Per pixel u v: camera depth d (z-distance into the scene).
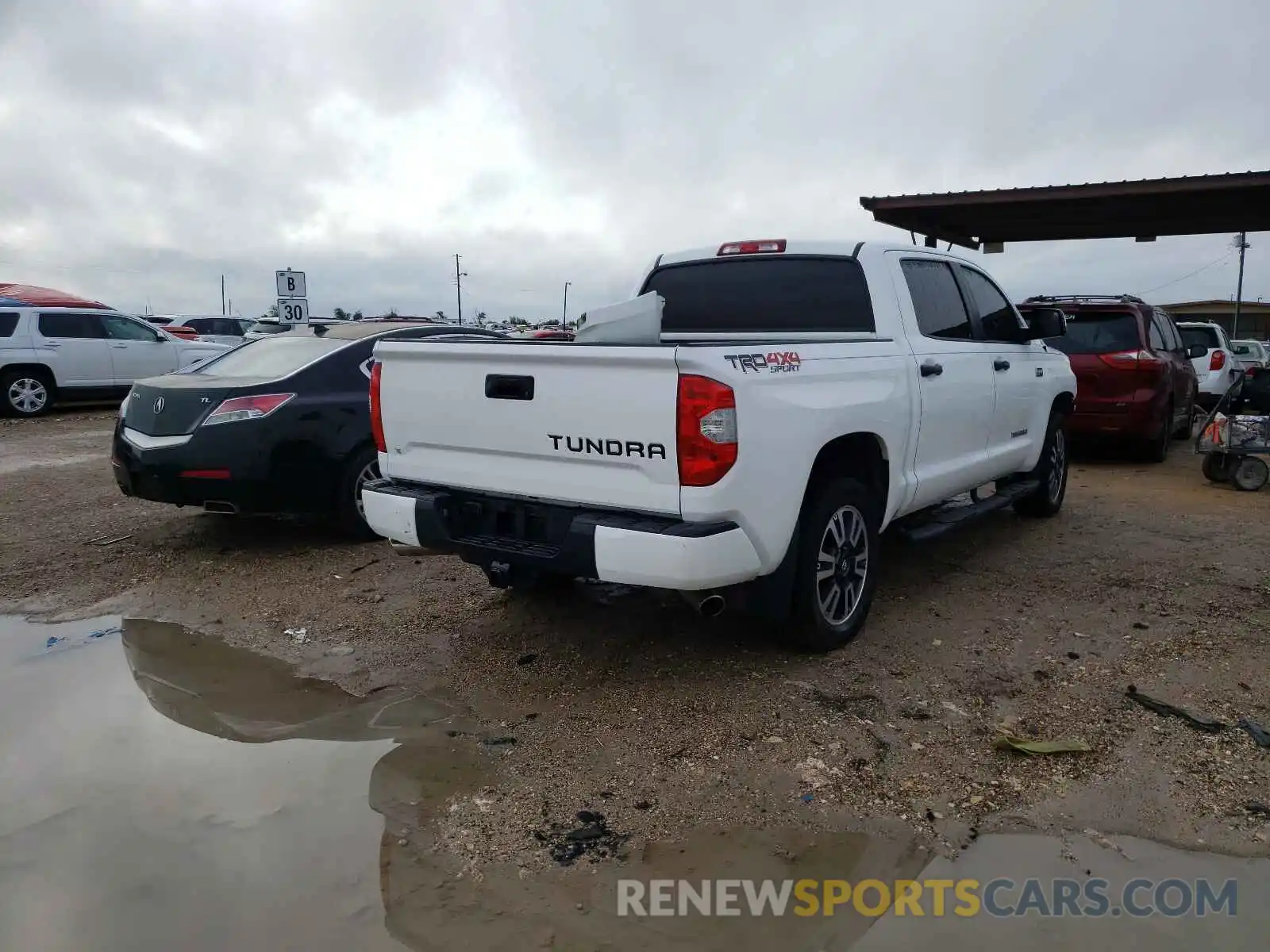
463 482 4.19
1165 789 3.23
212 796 3.32
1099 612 5.02
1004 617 4.96
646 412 3.55
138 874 2.87
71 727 3.87
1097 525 7.11
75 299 19.64
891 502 4.71
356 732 3.79
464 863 2.90
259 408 6.02
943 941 2.54
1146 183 11.52
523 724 3.82
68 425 14.68
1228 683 4.04
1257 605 5.07
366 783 3.39
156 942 2.56
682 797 3.25
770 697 3.99
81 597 5.52
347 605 5.30
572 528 3.68
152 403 6.14
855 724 3.74
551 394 3.80
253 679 4.33
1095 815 3.10
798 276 5.09
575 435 3.76
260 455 5.99
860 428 4.26
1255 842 2.94
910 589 5.48
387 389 4.44
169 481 5.94
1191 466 10.18
